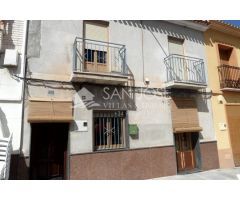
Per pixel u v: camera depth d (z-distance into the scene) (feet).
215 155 27.66
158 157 23.30
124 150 21.49
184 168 25.76
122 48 22.79
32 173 18.24
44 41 19.86
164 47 26.81
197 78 27.94
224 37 33.24
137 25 25.41
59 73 19.85
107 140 21.43
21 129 17.38
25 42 19.01
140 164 22.03
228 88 29.81
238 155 29.45
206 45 30.96
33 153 18.47
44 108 18.42
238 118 31.01
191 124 26.43
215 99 29.66
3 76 17.79
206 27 30.50
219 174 24.35
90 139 20.08
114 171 20.52
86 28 22.41
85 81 20.59
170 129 24.88
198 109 27.76
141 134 22.93
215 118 28.96
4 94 17.49
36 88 18.69
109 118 21.98
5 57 17.79
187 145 26.94
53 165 19.12
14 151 16.87
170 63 26.43
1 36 17.92
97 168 19.83
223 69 30.96
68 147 19.15
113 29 23.70
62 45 20.54
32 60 19.02
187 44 29.01
